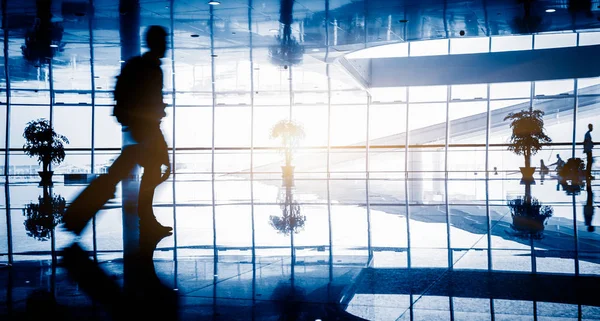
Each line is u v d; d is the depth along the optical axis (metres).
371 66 19.19
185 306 2.56
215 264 3.63
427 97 19.80
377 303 2.62
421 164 22.34
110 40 12.07
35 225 5.81
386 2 8.85
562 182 13.66
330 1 8.73
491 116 21.11
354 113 20.50
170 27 10.78
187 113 20.92
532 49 17.69
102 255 3.94
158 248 4.29
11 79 18.72
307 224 5.90
